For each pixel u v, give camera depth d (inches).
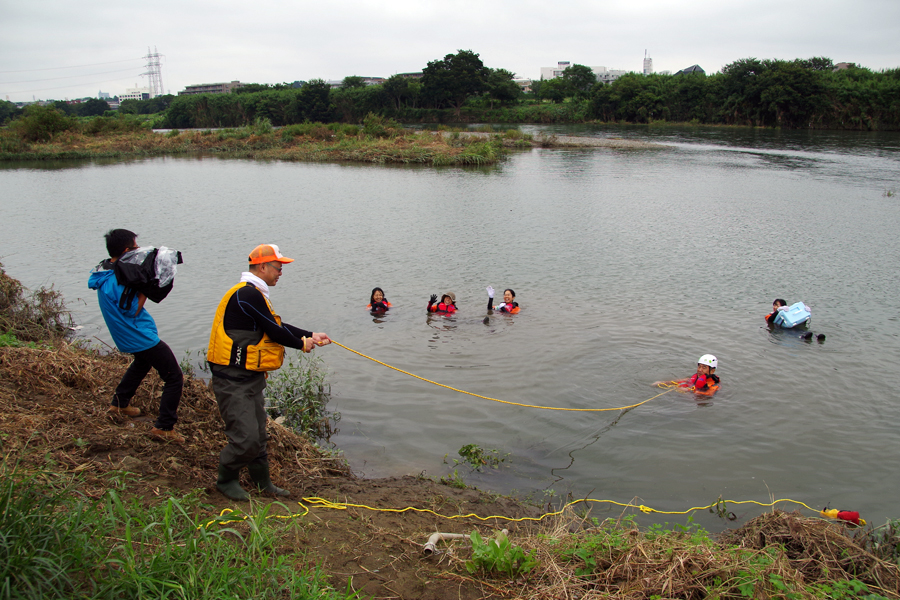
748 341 434.9
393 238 778.2
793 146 2138.3
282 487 223.8
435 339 442.0
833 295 538.6
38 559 120.1
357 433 307.9
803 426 315.0
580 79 4626.0
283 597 143.8
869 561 179.9
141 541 149.3
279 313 496.4
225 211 972.6
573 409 336.5
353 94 4340.6
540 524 224.8
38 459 191.5
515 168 1632.6
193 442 234.7
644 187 1230.3
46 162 1927.9
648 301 525.0
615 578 167.0
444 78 4055.1
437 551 185.3
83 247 713.6
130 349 217.2
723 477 268.5
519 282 586.2
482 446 296.5
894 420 320.2
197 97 4352.9
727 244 737.6
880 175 1360.7
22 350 277.6
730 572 163.5
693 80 3587.6
